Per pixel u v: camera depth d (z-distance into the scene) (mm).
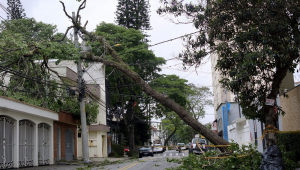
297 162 11625
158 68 32656
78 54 16641
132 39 31938
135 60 31594
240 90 11031
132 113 36062
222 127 38531
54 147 19500
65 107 21141
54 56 16281
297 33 10719
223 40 11961
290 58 10734
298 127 12594
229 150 11812
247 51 10836
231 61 11508
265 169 9867
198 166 10781
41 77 18344
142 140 43750
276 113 11445
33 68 17375
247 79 10500
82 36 19125
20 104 14750
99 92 30375
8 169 14406
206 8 11906
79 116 21766
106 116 32812
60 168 15930
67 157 22219
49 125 18922
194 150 30562
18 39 15070
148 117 39562
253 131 19859
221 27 11891
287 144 12750
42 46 15531
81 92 19000
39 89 18422
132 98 34750
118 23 40375
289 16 11070
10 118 14828
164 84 32000
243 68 10445
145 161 20375
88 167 16328
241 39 11023
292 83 16250
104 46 18094
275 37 10781
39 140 17922
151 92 15727
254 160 10609
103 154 31562
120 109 38125
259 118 12281
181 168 11211
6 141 14492
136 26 40000
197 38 12625
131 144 35844
